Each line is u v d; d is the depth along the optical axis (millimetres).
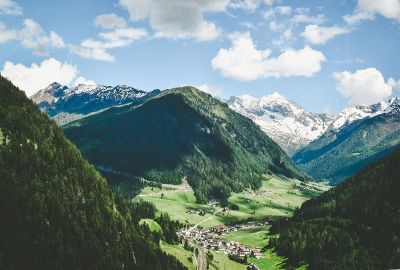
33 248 183625
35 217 192625
